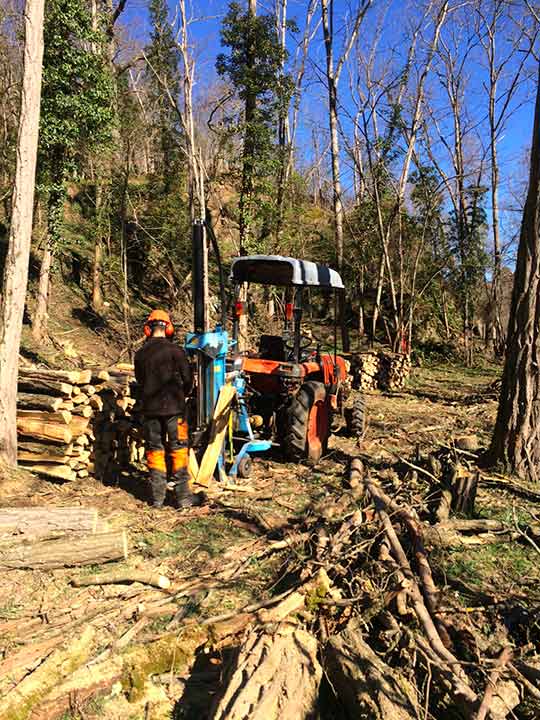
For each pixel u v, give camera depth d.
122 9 19.00
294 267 6.86
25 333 14.14
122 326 17.34
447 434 9.80
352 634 3.19
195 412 6.46
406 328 21.41
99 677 3.03
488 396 14.59
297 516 5.31
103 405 6.14
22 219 5.85
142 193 19.88
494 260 26.59
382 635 3.31
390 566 3.89
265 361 7.05
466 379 19.72
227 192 24.06
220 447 6.09
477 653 3.14
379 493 5.11
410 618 3.50
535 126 6.65
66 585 3.99
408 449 8.38
